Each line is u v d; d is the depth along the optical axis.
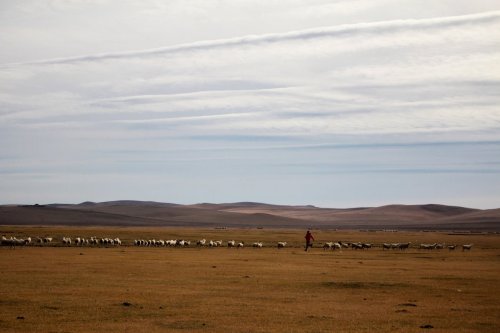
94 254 80.25
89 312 33.69
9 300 37.47
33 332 28.34
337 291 44.00
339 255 85.19
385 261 74.00
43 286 44.22
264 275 54.28
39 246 99.12
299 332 29.00
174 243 111.75
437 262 72.75
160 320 31.69
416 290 44.97
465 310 36.03
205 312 34.19
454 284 48.59
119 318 32.09
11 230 167.25
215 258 75.75
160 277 51.53
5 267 58.53
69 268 58.34
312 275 54.62
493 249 107.50
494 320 32.78
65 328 29.33
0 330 28.75
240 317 32.75
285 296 41.06
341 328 30.11
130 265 62.88
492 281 50.75
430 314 34.53
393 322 31.91
